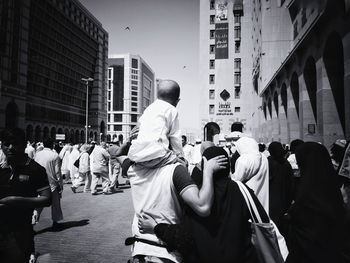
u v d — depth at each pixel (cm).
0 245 239
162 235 181
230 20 5878
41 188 295
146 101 17938
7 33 5541
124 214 835
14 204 267
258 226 183
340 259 216
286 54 3250
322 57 1523
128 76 15662
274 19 3281
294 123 2255
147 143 192
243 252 183
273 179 448
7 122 5706
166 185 191
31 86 6844
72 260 474
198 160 909
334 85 1500
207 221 183
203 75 5897
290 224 241
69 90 8750
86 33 9550
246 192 196
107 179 1238
